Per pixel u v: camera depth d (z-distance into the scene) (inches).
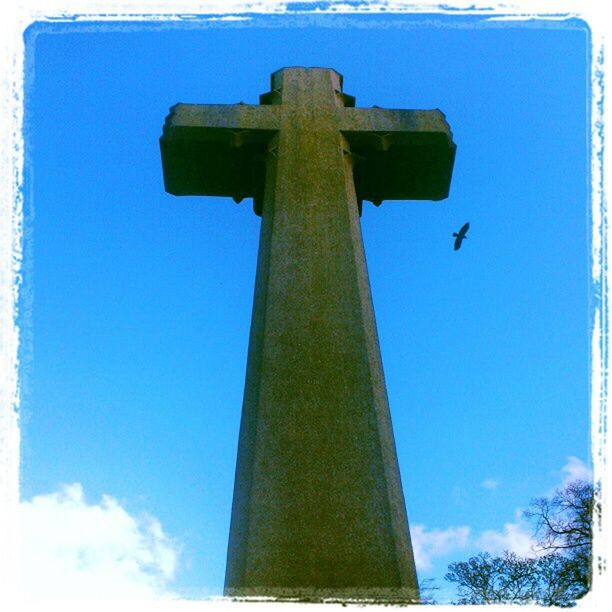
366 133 294.4
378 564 188.1
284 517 195.2
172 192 317.7
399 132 296.2
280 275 243.1
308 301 236.7
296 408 213.8
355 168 297.6
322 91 306.3
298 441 207.8
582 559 495.5
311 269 244.5
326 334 229.3
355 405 215.0
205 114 294.0
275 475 202.1
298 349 225.8
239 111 295.4
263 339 228.5
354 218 264.4
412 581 191.6
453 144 298.7
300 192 267.0
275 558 188.5
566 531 509.0
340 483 200.7
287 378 219.6
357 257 250.4
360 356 225.1
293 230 254.8
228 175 307.0
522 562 500.1
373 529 193.5
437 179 309.9
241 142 288.7
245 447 212.7
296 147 283.0
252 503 197.8
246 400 223.0
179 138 287.9
